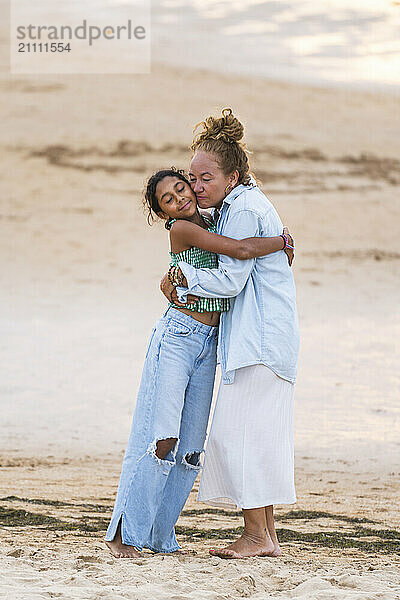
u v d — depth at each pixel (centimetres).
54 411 2484
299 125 6969
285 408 1259
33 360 3081
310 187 6009
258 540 1266
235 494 1238
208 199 1247
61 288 4272
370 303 4122
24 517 1520
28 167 5978
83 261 4750
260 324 1235
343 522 1557
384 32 9869
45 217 5350
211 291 1215
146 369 1263
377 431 2348
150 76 7575
